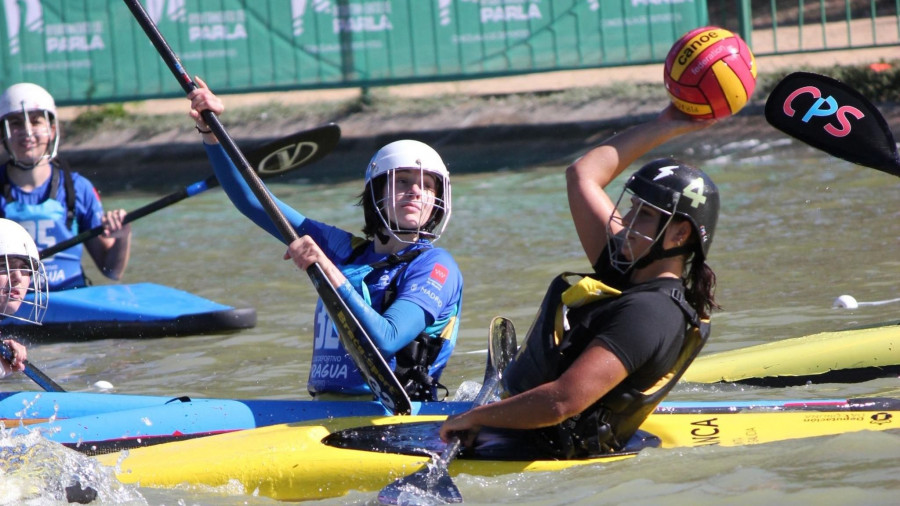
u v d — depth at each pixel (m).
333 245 15.17
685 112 13.45
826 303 21.23
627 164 13.50
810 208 30.66
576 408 11.20
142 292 24.03
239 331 22.72
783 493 10.76
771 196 32.78
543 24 43.31
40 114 22.80
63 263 23.98
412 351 14.19
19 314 22.61
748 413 13.27
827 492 10.69
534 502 11.13
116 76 43.16
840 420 13.07
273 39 43.25
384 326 13.59
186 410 14.34
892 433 12.60
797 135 16.92
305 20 43.25
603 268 12.05
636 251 11.59
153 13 42.91
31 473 12.17
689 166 11.66
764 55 46.09
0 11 42.53
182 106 51.62
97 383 18.94
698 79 13.22
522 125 45.38
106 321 22.72
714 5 56.31
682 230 11.48
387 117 47.69
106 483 12.20
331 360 14.91
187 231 34.47
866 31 50.91
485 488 11.56
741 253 26.25
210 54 43.19
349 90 52.00
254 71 43.41
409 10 43.34
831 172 35.62
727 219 30.27
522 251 28.30
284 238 14.26
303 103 50.12
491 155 44.16
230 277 27.88
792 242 26.88
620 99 46.38
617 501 10.94
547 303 12.02
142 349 21.66
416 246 14.64
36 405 15.31
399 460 12.09
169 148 46.84
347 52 43.53
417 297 14.03
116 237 23.70
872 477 11.02
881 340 17.27
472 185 39.38
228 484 12.24
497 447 12.34
